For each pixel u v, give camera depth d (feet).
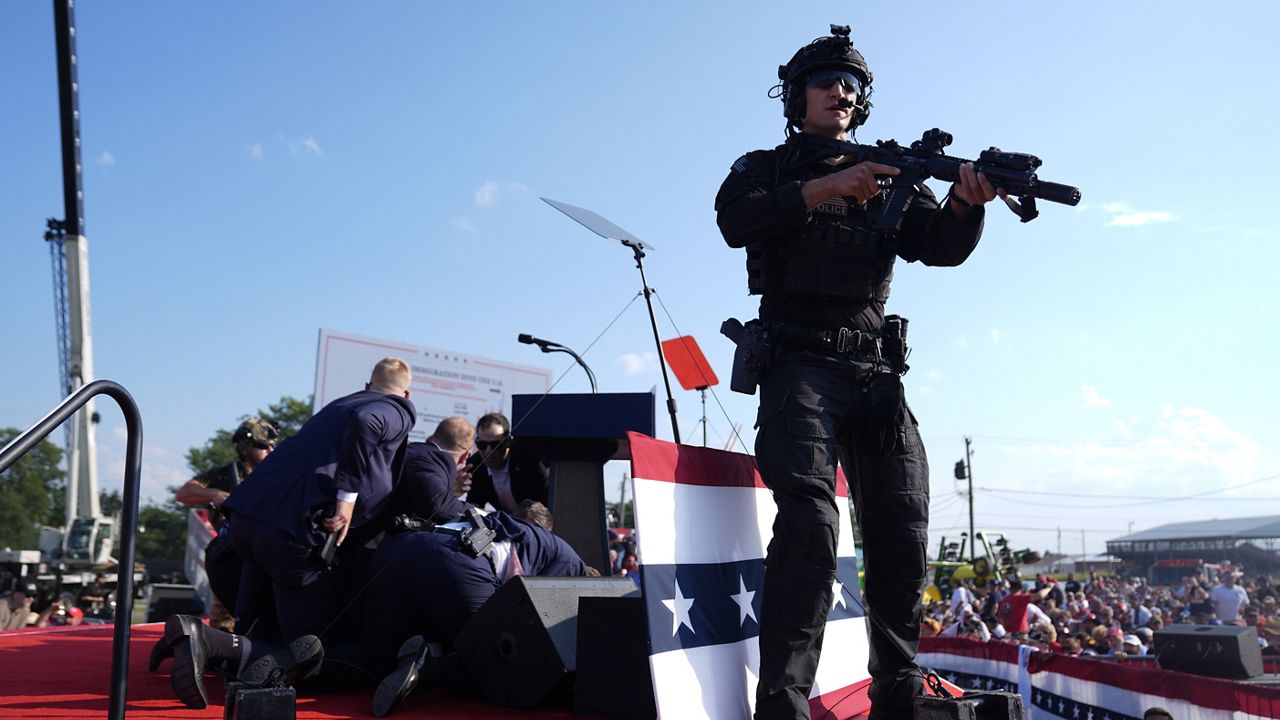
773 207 8.59
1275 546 285.84
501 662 10.32
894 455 9.05
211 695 10.94
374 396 12.04
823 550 8.28
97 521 82.38
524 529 12.65
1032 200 8.43
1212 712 23.08
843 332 8.96
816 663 8.35
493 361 62.44
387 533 12.19
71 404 7.23
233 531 11.61
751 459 10.80
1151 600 87.86
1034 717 30.83
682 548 9.02
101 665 13.85
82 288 80.64
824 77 9.69
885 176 8.62
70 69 77.92
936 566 109.19
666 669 8.21
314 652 10.38
